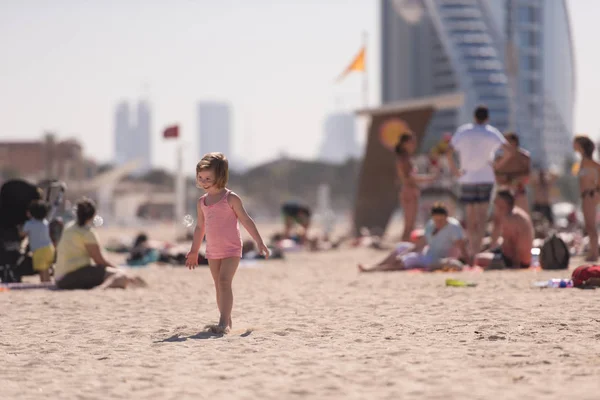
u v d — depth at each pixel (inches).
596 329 446.0
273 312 555.8
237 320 518.3
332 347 411.2
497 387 313.1
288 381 332.5
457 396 300.2
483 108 913.5
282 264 1074.1
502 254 845.2
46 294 685.9
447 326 469.7
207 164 470.6
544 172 1384.1
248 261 1139.3
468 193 909.2
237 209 474.3
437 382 323.9
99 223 761.0
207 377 344.8
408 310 543.2
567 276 729.6
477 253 900.6
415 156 1836.9
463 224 1195.3
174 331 474.0
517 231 828.6
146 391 322.3
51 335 468.4
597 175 891.4
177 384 333.1
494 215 926.4
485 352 386.6
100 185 7844.5
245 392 315.9
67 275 730.8
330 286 730.8
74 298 650.2
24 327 499.8
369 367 358.0
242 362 375.2
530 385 315.9
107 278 735.7
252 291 701.9
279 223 6176.2
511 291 629.6
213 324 487.8
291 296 652.7
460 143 906.7
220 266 477.7
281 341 431.8
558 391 304.0
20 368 374.6
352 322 495.8
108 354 405.4
